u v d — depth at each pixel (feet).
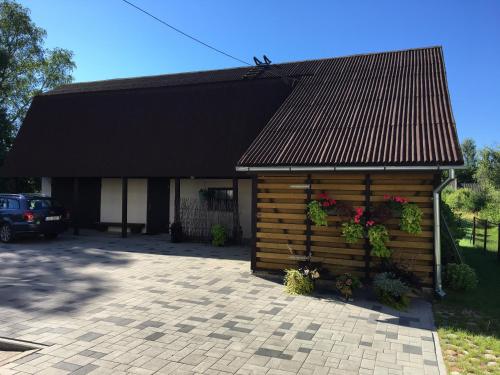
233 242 47.57
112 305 23.93
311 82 44.73
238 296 26.23
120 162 51.26
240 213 51.67
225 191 53.52
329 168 28.40
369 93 38.63
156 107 53.78
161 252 42.22
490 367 16.34
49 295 25.94
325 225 29.84
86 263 36.19
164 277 31.19
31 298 25.18
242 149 45.96
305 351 17.70
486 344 18.84
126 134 53.26
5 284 28.60
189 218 49.55
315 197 30.22
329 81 43.83
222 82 52.85
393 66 44.14
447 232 32.86
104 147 53.42
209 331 19.90
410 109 33.81
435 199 26.96
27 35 108.06
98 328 20.07
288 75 51.47
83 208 62.49
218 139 47.80
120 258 38.70
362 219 28.25
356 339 19.21
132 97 56.18
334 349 17.98
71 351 17.26
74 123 57.47
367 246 28.63
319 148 30.68
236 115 48.83
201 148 47.96
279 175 31.35
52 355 16.84
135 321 21.18
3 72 102.58
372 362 16.71
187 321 21.31
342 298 26.09
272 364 16.34
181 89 54.08
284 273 31.27
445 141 27.84
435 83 37.70
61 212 49.57
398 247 27.73
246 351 17.58
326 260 29.86
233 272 33.09
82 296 25.79
